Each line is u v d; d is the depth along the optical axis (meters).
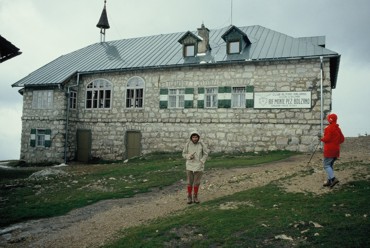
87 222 7.47
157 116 21.84
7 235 6.88
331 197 7.23
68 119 23.73
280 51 19.34
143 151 22.08
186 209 7.61
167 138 21.48
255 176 10.80
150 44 26.14
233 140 19.75
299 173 10.36
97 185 11.85
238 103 20.05
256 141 19.22
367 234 4.97
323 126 17.80
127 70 22.77
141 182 11.73
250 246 5.00
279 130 18.75
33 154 24.28
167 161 17.53
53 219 7.92
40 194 10.91
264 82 19.28
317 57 17.97
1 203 9.77
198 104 20.78
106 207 8.66
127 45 27.31
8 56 15.73
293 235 5.26
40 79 24.58
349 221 5.58
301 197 7.51
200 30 22.11
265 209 6.77
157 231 6.04
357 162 11.38
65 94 23.59
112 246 5.65
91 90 24.12
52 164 23.39
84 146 23.97
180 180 11.67
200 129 20.61
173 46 24.50
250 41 21.55
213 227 5.92
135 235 6.00
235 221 6.11
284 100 18.73
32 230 7.14
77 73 24.17
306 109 18.28
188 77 21.17
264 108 19.17
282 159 15.25
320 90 18.05
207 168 13.47
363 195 7.11
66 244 6.20
